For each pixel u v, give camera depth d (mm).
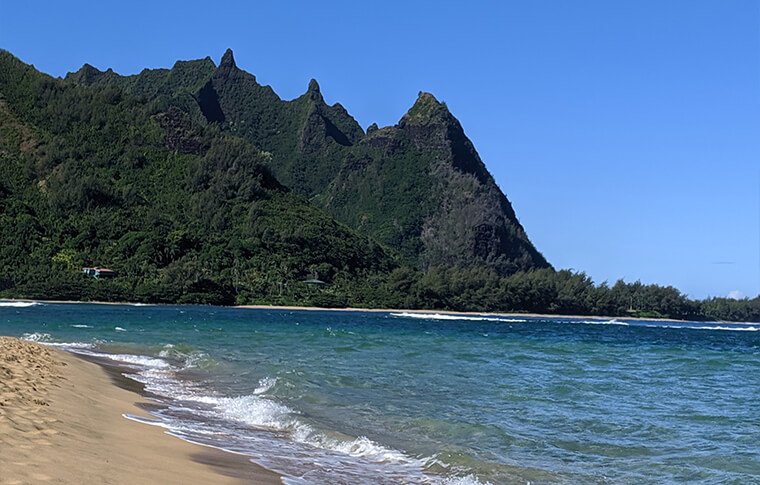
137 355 32844
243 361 31625
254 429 15867
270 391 21781
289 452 13609
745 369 34250
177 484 9805
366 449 14227
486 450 14578
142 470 10258
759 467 13516
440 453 13859
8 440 10492
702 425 17734
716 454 14547
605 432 16734
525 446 15086
